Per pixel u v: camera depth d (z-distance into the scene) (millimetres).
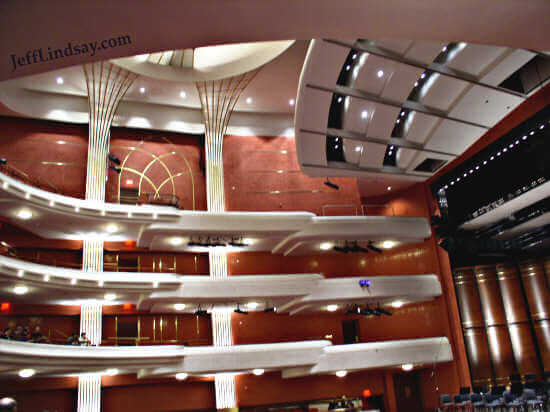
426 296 25672
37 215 21078
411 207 28500
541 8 7777
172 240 23891
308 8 7270
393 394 26625
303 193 28516
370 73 18047
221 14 7090
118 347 20047
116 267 24938
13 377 18688
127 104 26750
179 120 27578
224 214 23547
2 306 21891
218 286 22938
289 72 24453
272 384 25531
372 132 20891
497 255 25516
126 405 23359
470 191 25484
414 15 7762
